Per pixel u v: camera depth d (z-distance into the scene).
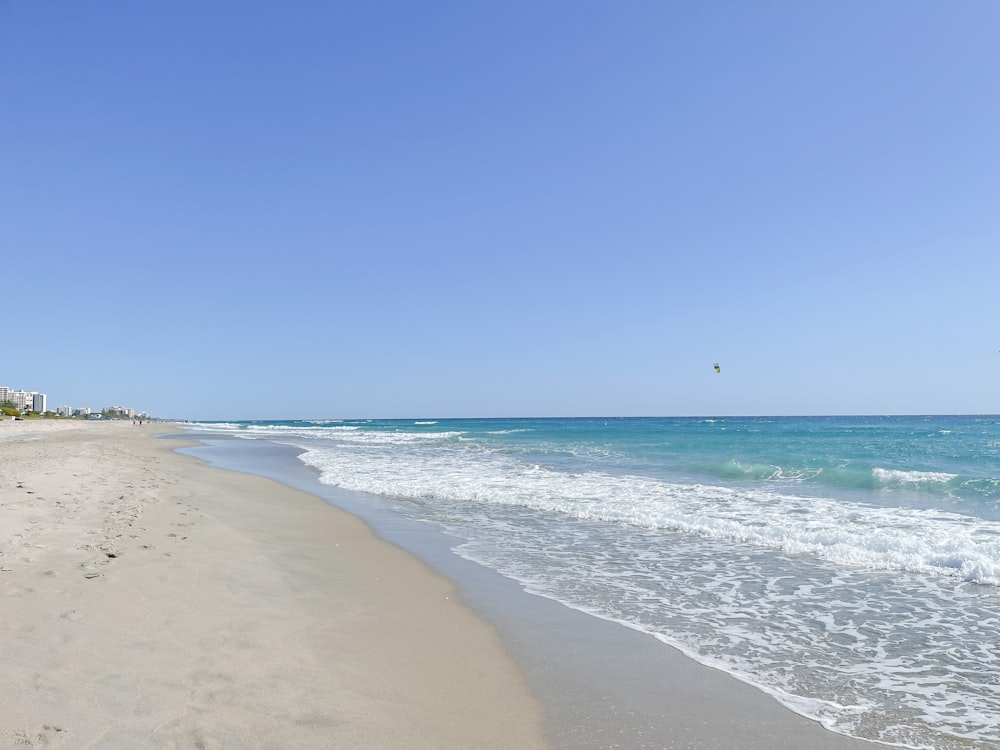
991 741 4.16
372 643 5.55
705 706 4.60
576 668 5.27
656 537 10.96
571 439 40.94
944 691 4.94
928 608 7.05
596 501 14.62
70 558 6.84
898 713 4.55
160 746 3.41
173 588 6.28
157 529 9.12
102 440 40.22
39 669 4.12
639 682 5.00
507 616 6.65
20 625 4.80
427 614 6.57
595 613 6.80
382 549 9.80
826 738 4.17
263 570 7.58
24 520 8.54
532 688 4.83
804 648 5.83
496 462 25.00
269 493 16.05
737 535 10.93
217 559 7.78
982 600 7.33
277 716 3.98
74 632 4.80
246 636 5.28
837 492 15.69
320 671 4.79
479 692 4.70
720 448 29.58
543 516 13.10
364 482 18.47
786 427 64.12
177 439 49.44
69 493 11.52
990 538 9.98
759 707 4.61
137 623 5.19
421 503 14.89
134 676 4.23
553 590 7.70
